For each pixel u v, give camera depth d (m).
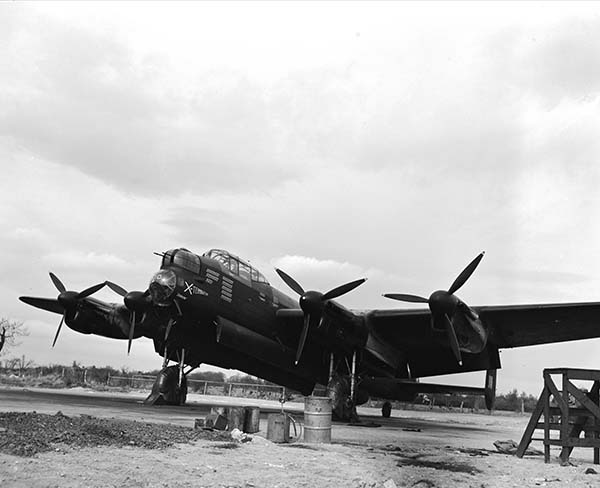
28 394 25.34
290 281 19.08
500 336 19.48
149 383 56.22
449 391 27.98
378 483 7.28
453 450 12.09
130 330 21.86
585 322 17.81
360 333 19.44
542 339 19.42
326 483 7.01
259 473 7.37
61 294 23.89
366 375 22.64
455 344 15.77
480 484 7.79
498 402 67.31
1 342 38.12
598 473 9.50
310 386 24.88
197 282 18.91
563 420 10.66
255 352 20.56
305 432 11.70
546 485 7.96
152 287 18.42
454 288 16.11
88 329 24.81
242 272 20.92
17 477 5.98
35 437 8.05
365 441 12.99
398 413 45.06
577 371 10.79
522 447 11.44
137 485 6.12
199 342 21.50
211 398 45.91
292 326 21.61
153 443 8.95
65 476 6.20
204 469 7.29
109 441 8.66
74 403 19.44
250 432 12.08
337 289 18.23
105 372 59.12
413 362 23.11
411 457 10.33
